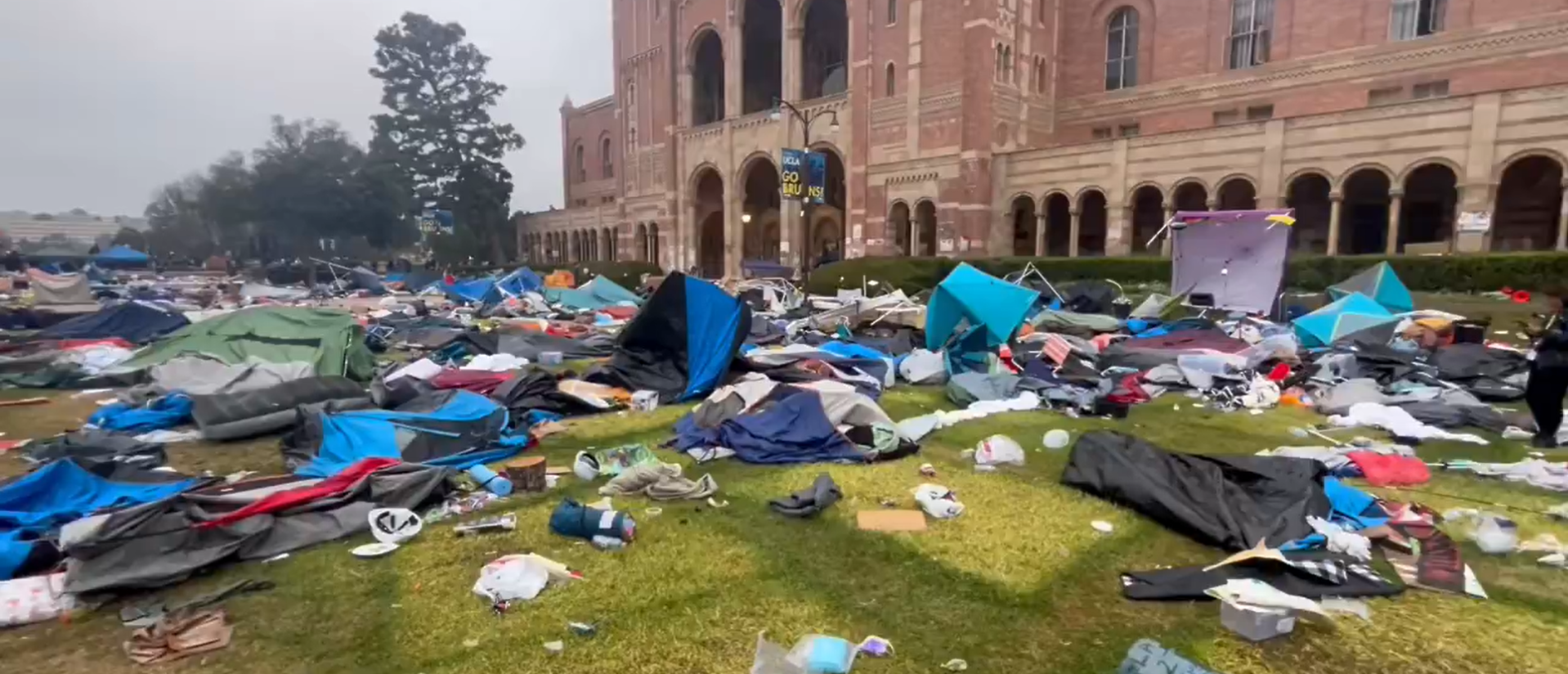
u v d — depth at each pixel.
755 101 54.00
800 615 4.74
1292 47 31.31
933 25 37.09
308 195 68.56
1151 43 35.72
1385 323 14.66
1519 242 26.27
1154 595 4.92
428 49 73.69
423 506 6.55
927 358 13.80
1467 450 8.47
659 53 53.59
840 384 9.57
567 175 72.31
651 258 56.38
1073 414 10.60
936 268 33.75
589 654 4.29
